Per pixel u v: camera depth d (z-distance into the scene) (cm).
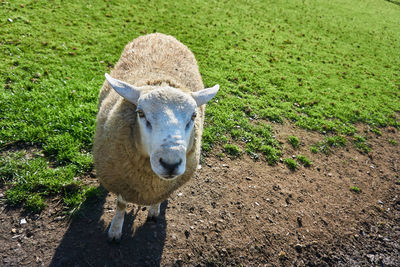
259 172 158
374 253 130
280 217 134
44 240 100
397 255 131
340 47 454
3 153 124
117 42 265
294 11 598
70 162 130
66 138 137
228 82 247
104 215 113
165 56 128
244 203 135
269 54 348
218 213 127
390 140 235
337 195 159
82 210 112
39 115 145
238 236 120
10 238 99
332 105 266
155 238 110
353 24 609
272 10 566
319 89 291
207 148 162
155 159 76
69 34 254
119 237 105
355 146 214
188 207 126
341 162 191
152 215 115
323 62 374
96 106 165
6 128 135
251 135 185
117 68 125
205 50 306
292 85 281
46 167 124
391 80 369
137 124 86
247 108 215
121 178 95
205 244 113
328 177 172
